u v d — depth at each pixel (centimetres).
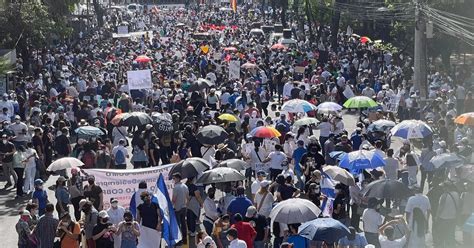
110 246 2303
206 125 3466
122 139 3425
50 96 5028
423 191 3203
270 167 3141
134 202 2536
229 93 4759
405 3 6469
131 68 6638
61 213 2680
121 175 2750
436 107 4378
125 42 10025
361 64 7225
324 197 2530
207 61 6681
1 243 2792
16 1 6494
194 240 2677
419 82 4766
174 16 16800
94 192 2620
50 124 3878
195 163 2648
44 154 3638
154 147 3394
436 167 2798
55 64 7062
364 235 2314
